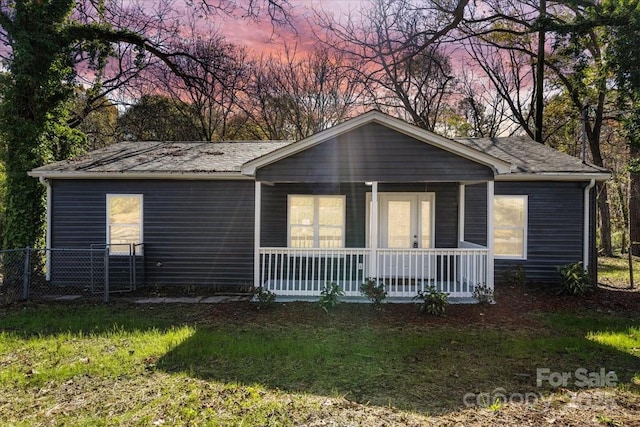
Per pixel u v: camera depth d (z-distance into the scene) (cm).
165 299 873
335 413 374
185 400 397
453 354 532
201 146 1248
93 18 1398
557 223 1020
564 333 630
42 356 521
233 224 1011
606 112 1623
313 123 2355
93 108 2020
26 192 1059
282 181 827
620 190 2352
